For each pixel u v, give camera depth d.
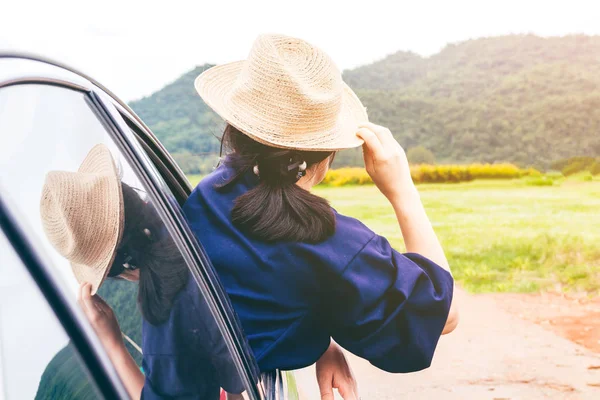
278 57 1.58
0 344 0.68
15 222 0.78
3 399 0.66
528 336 7.77
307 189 1.68
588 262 14.81
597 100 54.72
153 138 2.04
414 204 1.69
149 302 1.10
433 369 6.24
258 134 1.55
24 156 0.86
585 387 5.83
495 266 14.73
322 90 1.61
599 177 48.09
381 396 5.45
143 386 0.99
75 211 0.95
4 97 0.85
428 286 1.54
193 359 1.20
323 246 1.49
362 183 45.38
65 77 1.13
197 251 1.41
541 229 21.83
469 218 26.44
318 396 2.77
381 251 1.54
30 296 0.76
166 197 1.39
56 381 0.77
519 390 5.70
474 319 8.84
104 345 0.91
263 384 1.52
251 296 1.49
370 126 1.72
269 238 1.49
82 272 0.91
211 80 1.80
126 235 1.10
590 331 8.11
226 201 1.58
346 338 1.52
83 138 1.10
